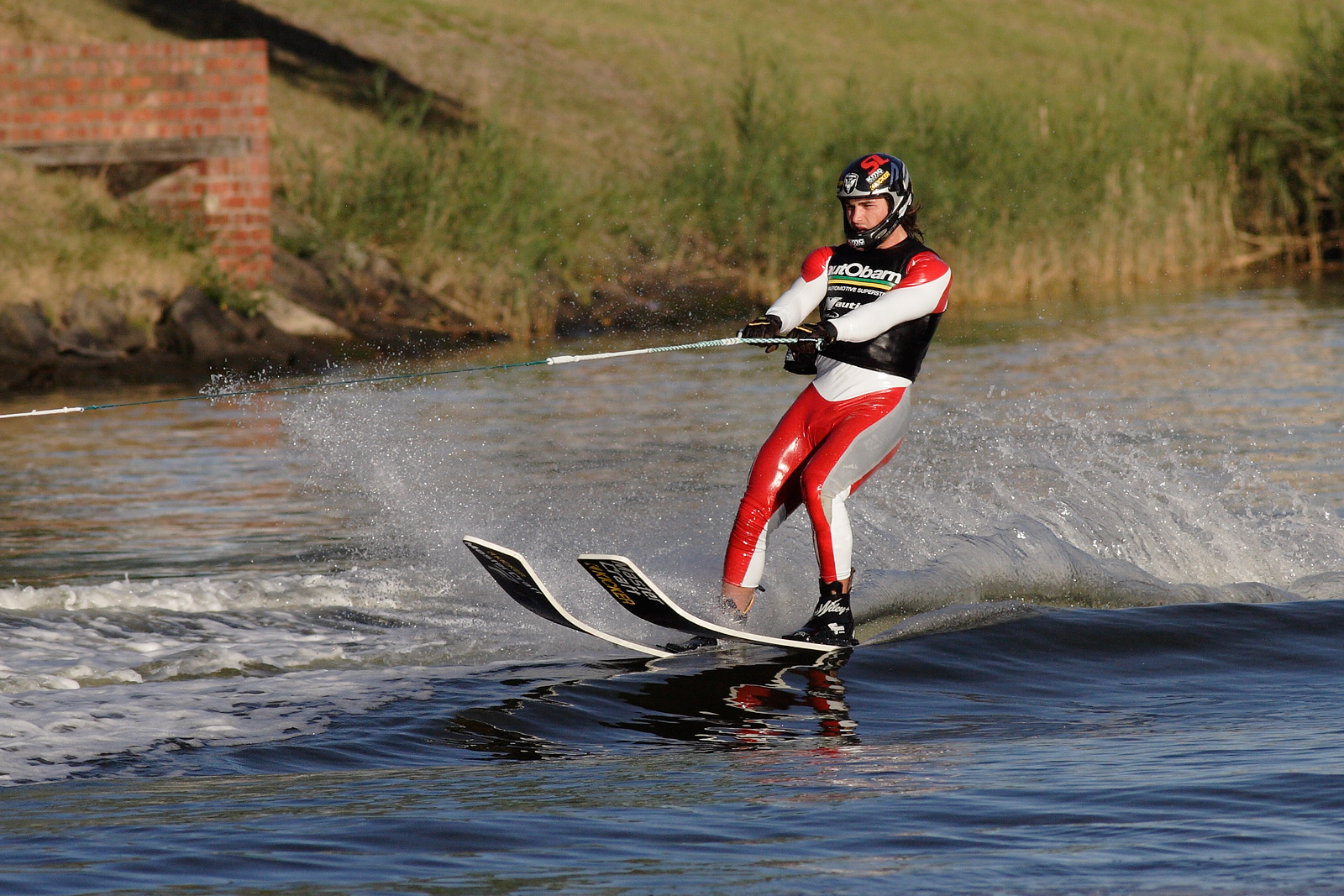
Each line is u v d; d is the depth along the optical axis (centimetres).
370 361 6400
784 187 8456
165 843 1256
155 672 1906
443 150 7981
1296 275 9050
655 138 10719
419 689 1816
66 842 1259
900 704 1794
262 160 6881
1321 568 2688
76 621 2192
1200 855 1219
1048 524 2898
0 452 4241
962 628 2136
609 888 1155
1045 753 1552
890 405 2164
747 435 4341
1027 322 7225
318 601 2378
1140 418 4456
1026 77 13050
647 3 13788
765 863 1212
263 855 1230
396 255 7588
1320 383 5088
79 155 6706
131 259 6481
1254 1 15825
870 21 14388
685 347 2086
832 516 2106
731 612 2167
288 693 1798
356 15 11606
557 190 8156
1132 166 9250
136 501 3422
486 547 1950
